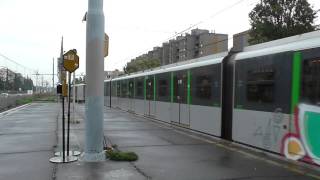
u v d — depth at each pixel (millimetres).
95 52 10039
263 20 35656
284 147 10180
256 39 35906
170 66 20609
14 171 8961
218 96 14148
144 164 9656
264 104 11133
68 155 10359
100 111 10117
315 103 9023
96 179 8242
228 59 13891
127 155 10156
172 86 19281
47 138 14508
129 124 19828
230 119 13625
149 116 23828
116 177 8406
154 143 13086
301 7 34875
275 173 8727
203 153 11172
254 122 11680
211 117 14727
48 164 9703
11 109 35344
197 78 16062
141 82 26078
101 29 10086
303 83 9477
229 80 13734
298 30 34312
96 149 10078
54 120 22688
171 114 19438
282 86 10289
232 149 11859
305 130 9344
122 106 33312
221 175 8555
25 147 12352
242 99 12398
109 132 16250
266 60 11070
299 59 9664
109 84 40688
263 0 35719
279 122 10398
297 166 9414
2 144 12992
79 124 19938
